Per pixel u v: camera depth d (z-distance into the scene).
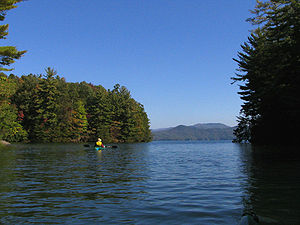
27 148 34.72
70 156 21.17
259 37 39.97
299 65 26.27
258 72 35.22
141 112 92.69
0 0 20.06
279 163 14.16
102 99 77.38
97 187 7.98
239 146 38.50
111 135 76.62
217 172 11.15
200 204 5.84
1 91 47.97
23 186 8.20
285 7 24.64
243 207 5.51
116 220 4.76
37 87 67.50
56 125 66.31
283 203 5.78
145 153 25.69
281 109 31.59
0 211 5.41
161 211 5.32
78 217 4.97
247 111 41.62
